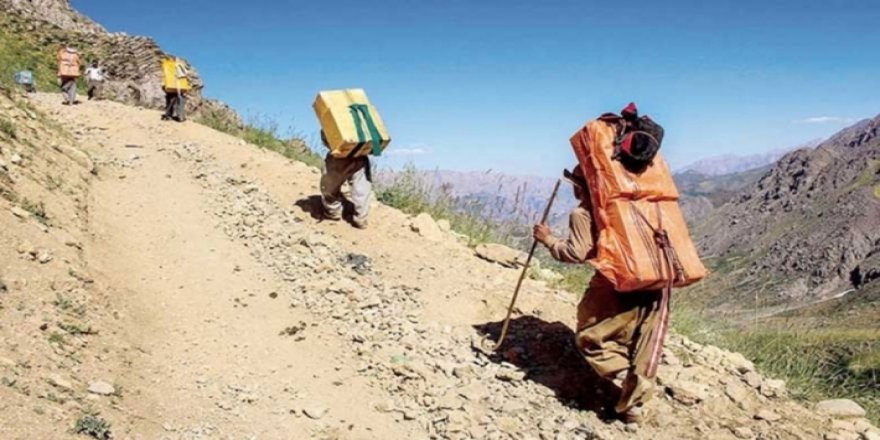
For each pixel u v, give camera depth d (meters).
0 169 8.46
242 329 7.36
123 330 6.66
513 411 6.32
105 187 11.00
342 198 11.29
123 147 14.15
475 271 9.65
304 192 12.14
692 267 6.03
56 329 5.98
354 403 6.27
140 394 5.60
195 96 30.34
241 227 10.12
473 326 8.06
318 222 10.73
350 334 7.54
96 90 23.47
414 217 11.45
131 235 9.36
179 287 8.12
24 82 24.36
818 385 7.92
